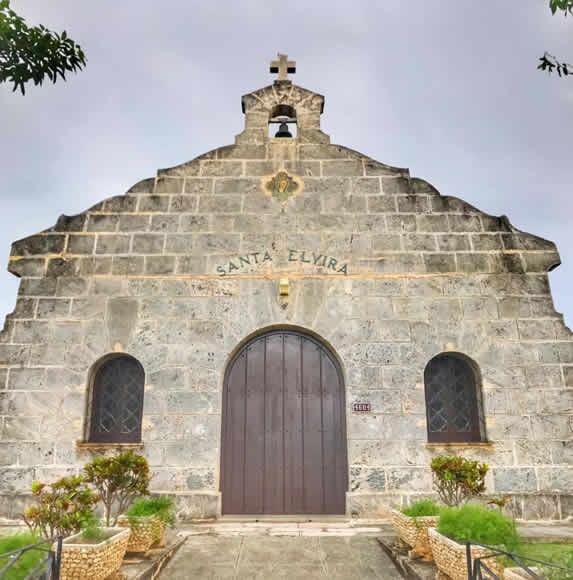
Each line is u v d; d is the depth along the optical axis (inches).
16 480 353.4
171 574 251.4
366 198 409.7
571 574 187.8
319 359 386.6
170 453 360.5
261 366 384.5
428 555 257.0
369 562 267.3
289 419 376.5
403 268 394.3
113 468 280.2
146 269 391.5
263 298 387.2
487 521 225.9
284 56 447.8
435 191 411.2
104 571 212.5
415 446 362.9
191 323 382.0
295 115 439.8
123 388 380.5
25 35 221.3
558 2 211.3
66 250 394.9
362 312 385.4
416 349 379.2
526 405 369.4
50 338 377.1
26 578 168.9
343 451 371.6
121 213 403.2
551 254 397.7
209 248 396.8
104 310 383.2
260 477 367.9
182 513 349.7
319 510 363.6
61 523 235.6
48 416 363.9
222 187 410.6
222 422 374.0
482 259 396.5
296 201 408.5
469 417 378.0
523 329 382.9
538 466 359.6
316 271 393.1
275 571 255.1
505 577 191.5
